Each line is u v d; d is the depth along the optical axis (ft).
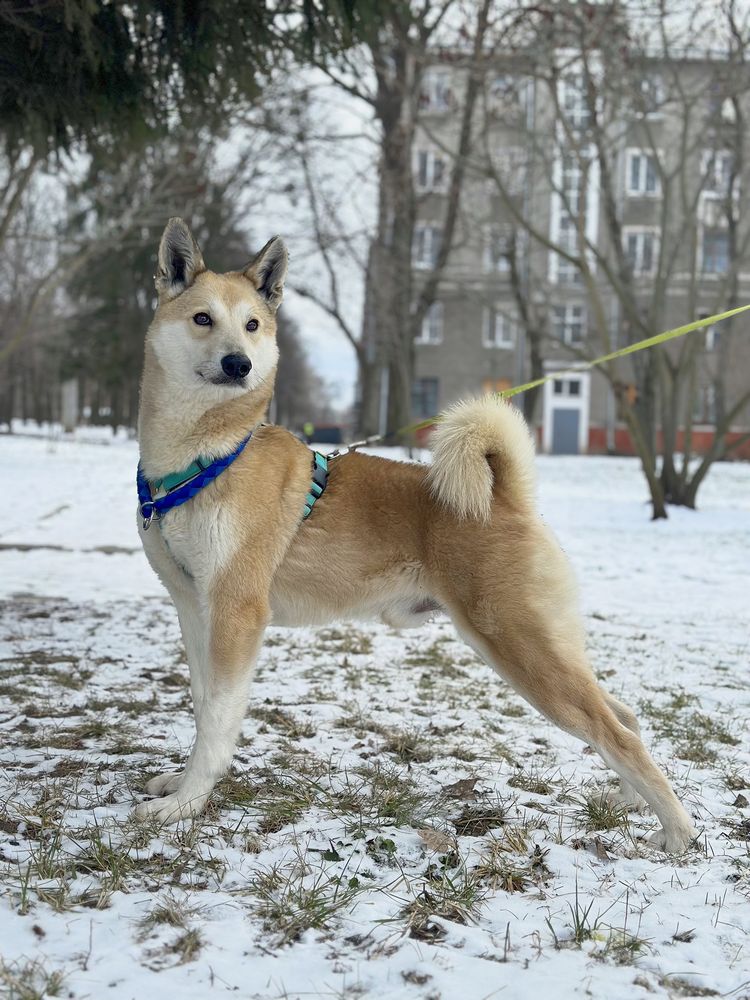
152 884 9.48
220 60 22.65
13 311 103.19
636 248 100.68
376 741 14.74
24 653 19.84
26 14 20.38
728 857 10.75
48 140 24.85
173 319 12.17
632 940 8.63
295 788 12.35
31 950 8.13
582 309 134.10
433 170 114.21
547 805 12.32
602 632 24.57
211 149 61.93
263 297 13.07
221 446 11.81
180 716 15.66
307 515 12.37
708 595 30.42
